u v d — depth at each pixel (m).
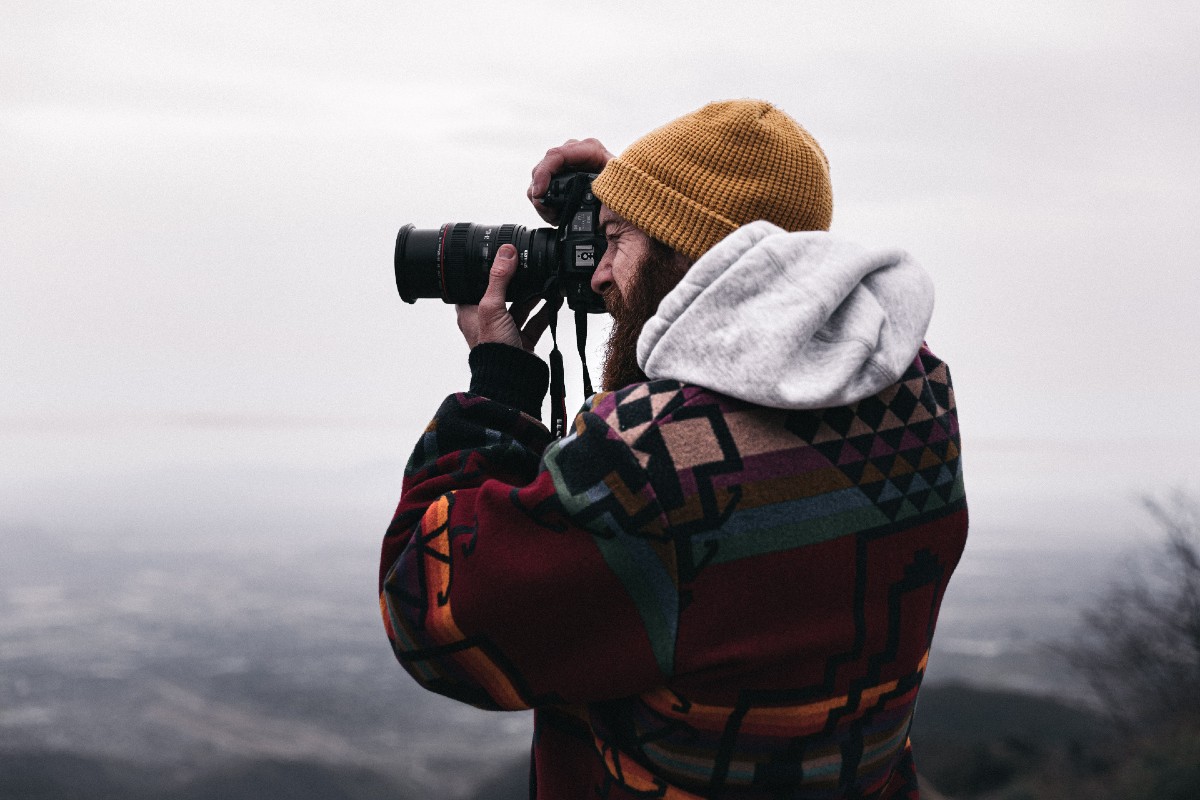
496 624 1.07
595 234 1.39
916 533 1.10
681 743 1.06
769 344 1.01
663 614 1.03
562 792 1.20
